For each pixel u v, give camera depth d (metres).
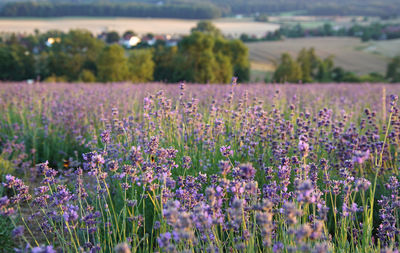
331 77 69.50
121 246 1.89
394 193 3.27
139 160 2.99
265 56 82.31
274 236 2.83
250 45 100.31
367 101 9.09
